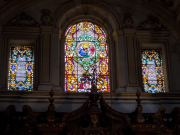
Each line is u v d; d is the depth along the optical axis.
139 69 17.72
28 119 14.56
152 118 15.15
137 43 18.20
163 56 18.39
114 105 16.59
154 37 18.39
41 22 18.03
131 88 17.11
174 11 18.41
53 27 17.94
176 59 18.12
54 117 14.27
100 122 15.14
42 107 16.22
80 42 18.61
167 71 17.94
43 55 17.38
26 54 18.03
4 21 17.66
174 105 16.89
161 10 18.48
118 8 18.72
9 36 17.67
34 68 17.39
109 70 18.02
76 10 18.81
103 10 18.59
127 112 16.44
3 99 16.22
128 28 18.20
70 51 18.36
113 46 18.34
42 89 16.72
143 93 17.00
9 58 17.80
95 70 17.44
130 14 18.67
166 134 14.89
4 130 14.36
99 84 17.81
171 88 17.61
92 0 18.58
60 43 18.17
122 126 14.85
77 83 17.75
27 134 14.54
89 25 19.02
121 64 17.62
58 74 17.19
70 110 16.27
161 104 16.86
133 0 18.56
